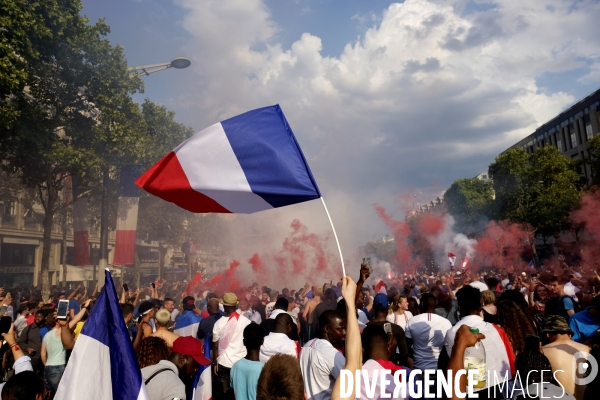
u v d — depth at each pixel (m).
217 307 8.41
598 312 6.06
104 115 23.50
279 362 2.80
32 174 23.31
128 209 23.97
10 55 17.50
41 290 23.70
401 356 6.18
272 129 4.18
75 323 7.05
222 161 4.15
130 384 3.22
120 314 3.37
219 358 7.08
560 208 42.97
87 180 24.50
